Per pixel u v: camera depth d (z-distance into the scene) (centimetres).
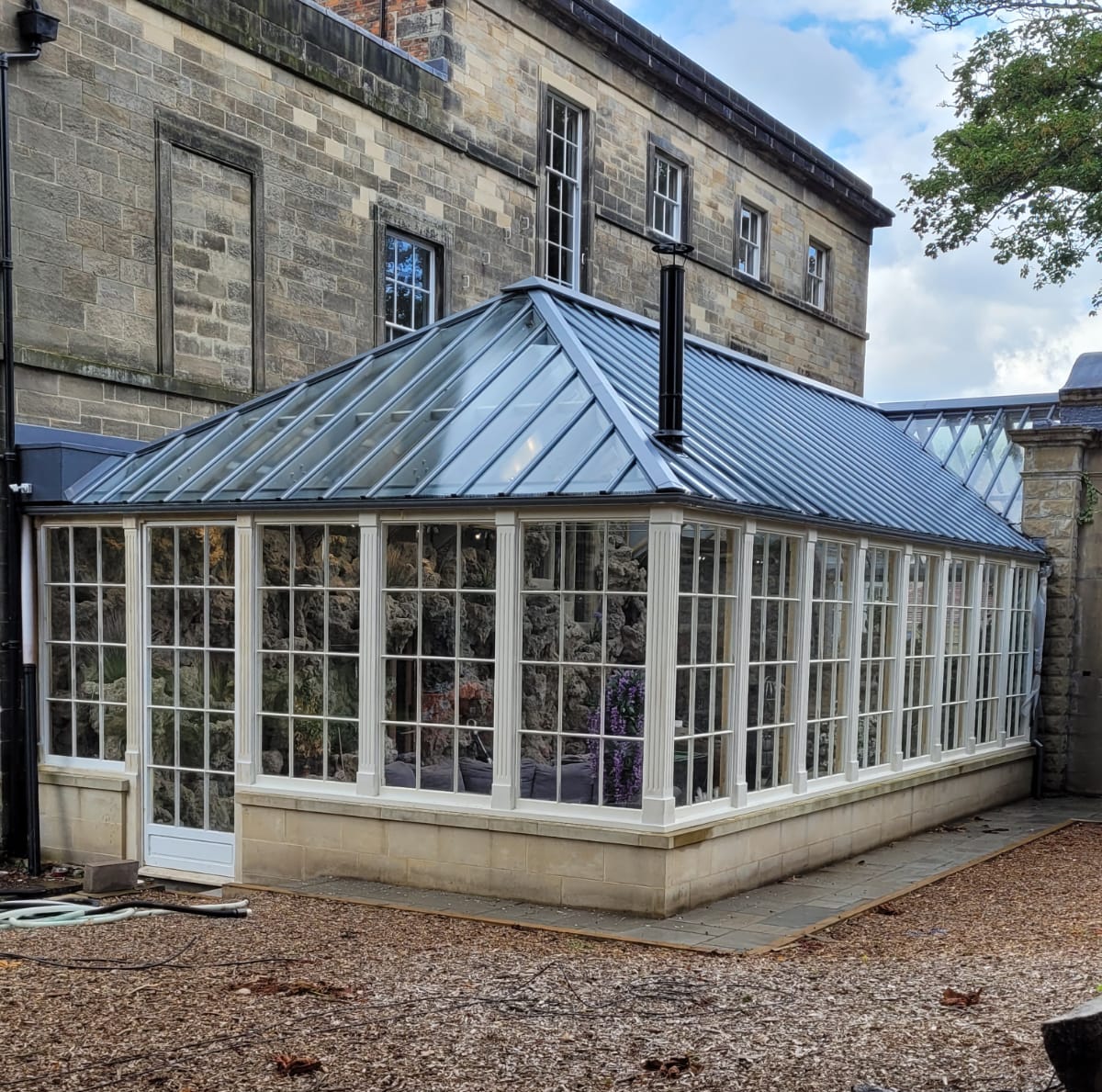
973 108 1736
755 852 926
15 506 1055
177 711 1008
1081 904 888
